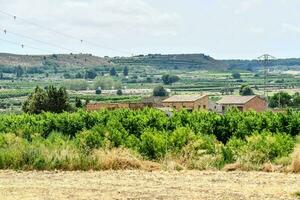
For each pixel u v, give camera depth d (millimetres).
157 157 21562
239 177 17266
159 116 36781
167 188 15023
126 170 19031
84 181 16375
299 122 33500
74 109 84750
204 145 22016
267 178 17062
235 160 20625
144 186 15375
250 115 37531
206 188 15055
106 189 14820
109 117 40906
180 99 102000
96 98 143250
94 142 22578
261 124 33969
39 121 42688
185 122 36281
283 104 109000
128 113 41594
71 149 20828
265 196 13820
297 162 18906
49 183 15992
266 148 21156
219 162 20266
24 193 14148
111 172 18453
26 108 84250
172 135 23172
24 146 20672
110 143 22766
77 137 23516
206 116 36469
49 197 13570
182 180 16609
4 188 14992
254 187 15289
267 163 19750
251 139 22234
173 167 19500
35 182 16219
